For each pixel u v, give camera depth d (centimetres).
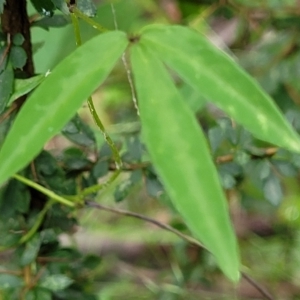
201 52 54
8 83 63
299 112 80
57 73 54
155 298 105
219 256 51
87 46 54
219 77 53
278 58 107
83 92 53
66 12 59
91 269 74
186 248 102
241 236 127
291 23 106
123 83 130
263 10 106
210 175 52
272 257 123
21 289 70
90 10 61
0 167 53
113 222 128
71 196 70
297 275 121
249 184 108
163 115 53
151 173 73
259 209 111
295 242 125
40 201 72
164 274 109
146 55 54
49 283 69
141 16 135
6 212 70
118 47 54
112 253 130
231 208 112
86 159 73
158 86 53
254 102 53
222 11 112
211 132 75
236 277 51
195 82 53
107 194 94
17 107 67
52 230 70
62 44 109
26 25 66
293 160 74
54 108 53
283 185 126
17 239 70
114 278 117
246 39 117
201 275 102
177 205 52
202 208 52
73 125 71
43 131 53
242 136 75
